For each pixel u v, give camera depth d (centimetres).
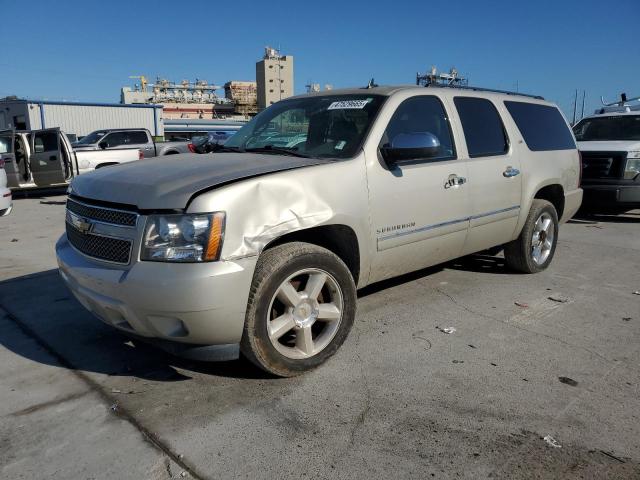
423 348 391
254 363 328
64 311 467
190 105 12781
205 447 273
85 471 256
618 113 1050
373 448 272
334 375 349
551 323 443
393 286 537
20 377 349
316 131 419
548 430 288
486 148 494
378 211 382
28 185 1403
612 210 1030
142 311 296
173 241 293
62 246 369
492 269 602
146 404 315
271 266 316
